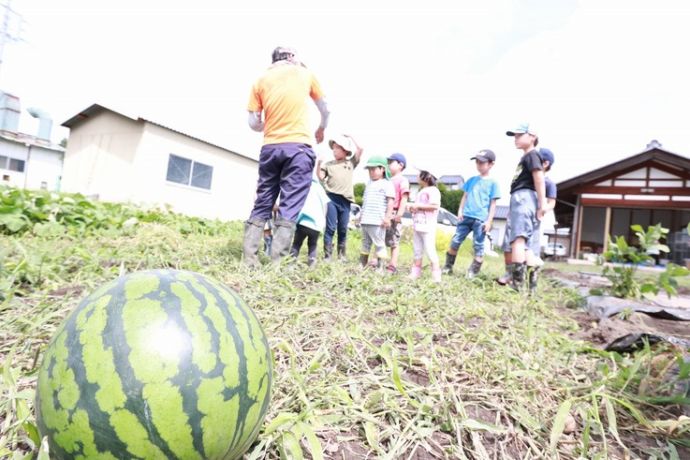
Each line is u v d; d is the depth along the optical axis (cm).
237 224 1240
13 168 2384
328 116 445
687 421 157
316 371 183
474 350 229
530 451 147
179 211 1366
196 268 358
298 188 393
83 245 488
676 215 1831
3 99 2850
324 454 136
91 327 100
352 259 661
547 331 297
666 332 314
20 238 538
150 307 103
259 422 112
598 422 151
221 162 1505
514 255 465
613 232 1978
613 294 487
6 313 232
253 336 114
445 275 570
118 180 1252
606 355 234
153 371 94
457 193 3194
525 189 464
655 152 1570
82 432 93
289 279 347
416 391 173
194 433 96
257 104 409
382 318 274
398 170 607
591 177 1692
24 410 129
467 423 147
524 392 183
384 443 146
